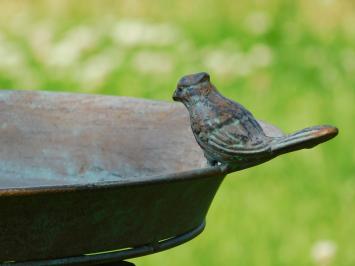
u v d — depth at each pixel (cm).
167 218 316
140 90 830
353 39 967
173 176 294
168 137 371
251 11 1059
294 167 709
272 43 952
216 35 966
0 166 382
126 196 296
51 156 382
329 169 710
